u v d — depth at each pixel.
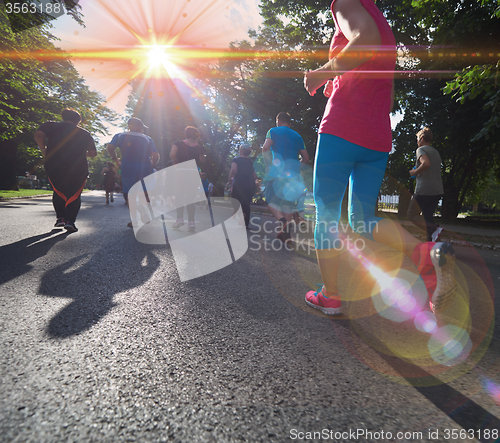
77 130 5.00
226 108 27.98
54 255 3.35
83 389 1.17
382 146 1.89
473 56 10.60
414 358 1.53
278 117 5.05
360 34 1.63
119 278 2.65
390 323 1.96
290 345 1.62
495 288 2.95
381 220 1.68
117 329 1.69
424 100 14.76
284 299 2.33
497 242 5.87
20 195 18.53
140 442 0.93
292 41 18.09
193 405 1.12
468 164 16.70
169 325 1.78
